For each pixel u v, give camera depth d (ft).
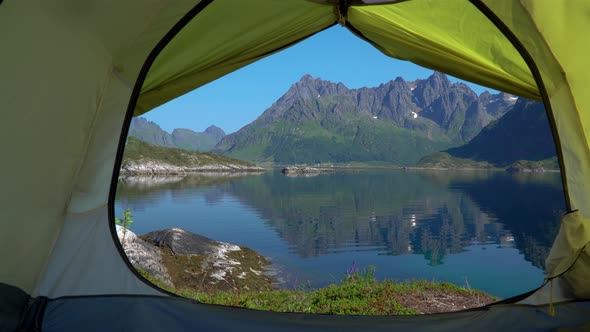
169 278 30.37
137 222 82.12
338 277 40.34
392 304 16.92
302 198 170.60
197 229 77.87
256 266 41.06
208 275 33.81
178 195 156.15
